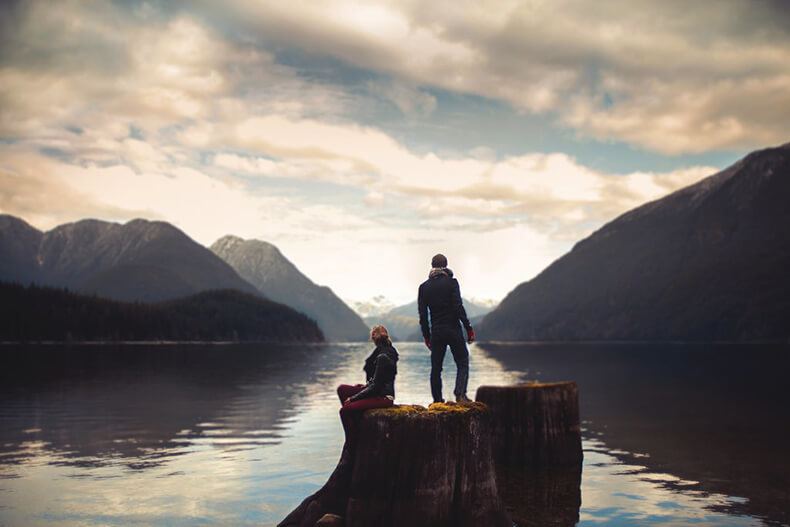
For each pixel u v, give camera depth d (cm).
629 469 1805
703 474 1742
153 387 4641
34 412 3034
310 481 1614
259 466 1791
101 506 1380
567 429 1873
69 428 2516
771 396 4072
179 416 2914
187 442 2189
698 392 4412
